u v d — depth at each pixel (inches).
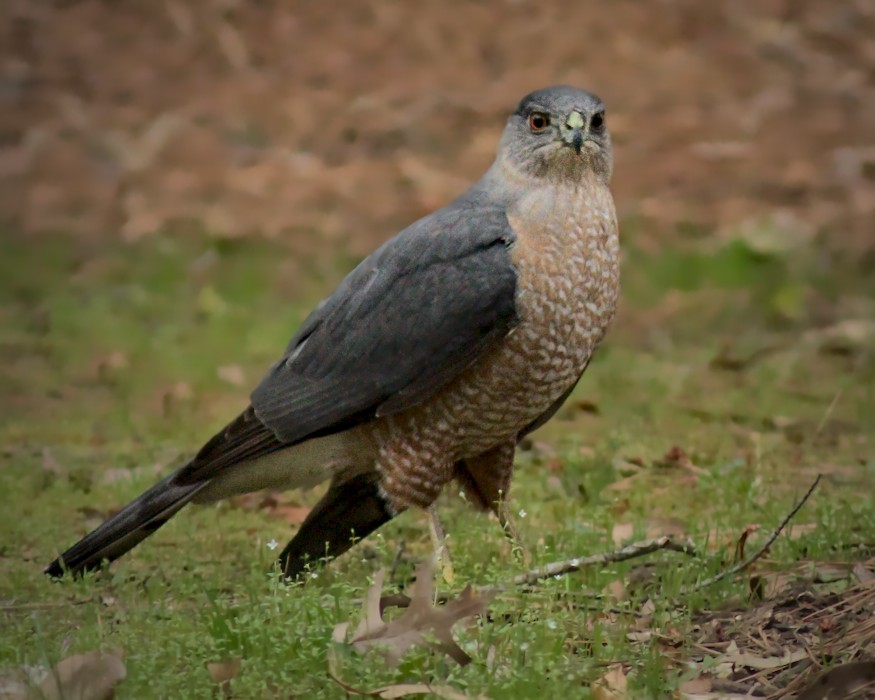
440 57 936.9
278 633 282.7
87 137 883.4
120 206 808.3
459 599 270.5
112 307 678.5
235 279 708.0
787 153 807.1
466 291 349.1
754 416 501.4
